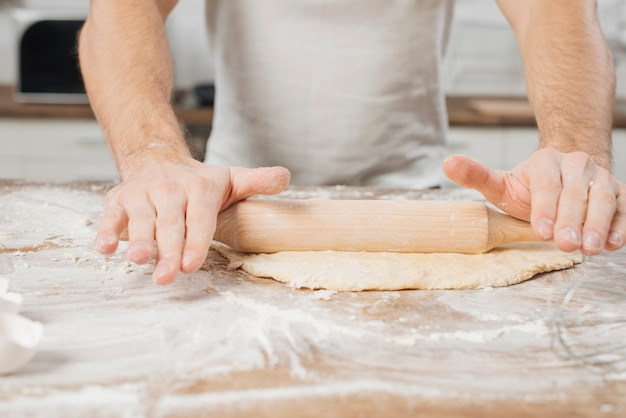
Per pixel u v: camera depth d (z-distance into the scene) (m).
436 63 1.31
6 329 0.57
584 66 1.01
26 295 0.71
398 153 1.33
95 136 2.06
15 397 0.52
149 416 0.50
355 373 0.56
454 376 0.56
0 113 2.01
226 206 0.83
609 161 0.88
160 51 1.03
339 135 1.30
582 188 0.75
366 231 0.82
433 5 1.27
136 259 0.67
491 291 0.75
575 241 0.70
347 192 1.13
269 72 1.28
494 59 2.52
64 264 0.79
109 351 0.59
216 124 1.40
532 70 1.05
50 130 2.04
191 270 0.68
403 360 0.59
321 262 0.79
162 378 0.55
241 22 1.28
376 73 1.27
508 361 0.59
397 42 1.26
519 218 0.84
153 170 0.79
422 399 0.53
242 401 0.52
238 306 0.69
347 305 0.70
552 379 0.56
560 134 0.92
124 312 0.67
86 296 0.71
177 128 0.92
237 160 1.36
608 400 0.53
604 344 0.62
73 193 1.10
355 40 1.26
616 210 0.76
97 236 0.69
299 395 0.53
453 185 1.76
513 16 1.18
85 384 0.54
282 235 0.81
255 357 0.59
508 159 2.05
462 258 0.82
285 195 1.10
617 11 2.48
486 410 0.52
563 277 0.79
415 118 1.33
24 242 0.87
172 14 2.42
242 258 0.81
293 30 1.26
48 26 2.05
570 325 0.66
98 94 0.99
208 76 2.49
